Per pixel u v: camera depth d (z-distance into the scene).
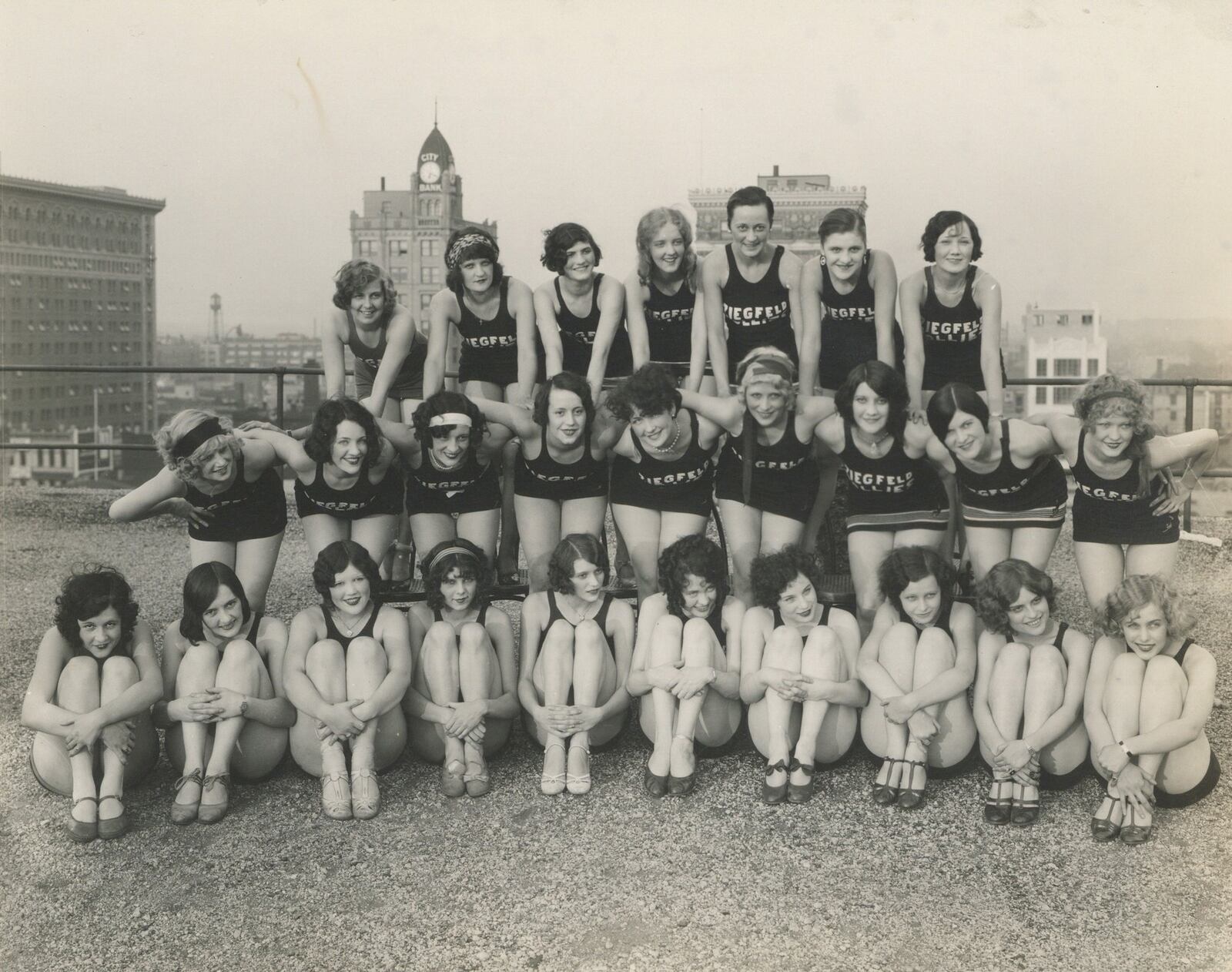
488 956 2.66
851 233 4.08
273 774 3.72
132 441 49.25
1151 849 3.13
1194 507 7.50
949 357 4.31
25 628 5.55
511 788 3.62
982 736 3.45
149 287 48.06
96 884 3.04
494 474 4.21
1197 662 3.35
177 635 3.68
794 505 4.04
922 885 2.95
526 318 4.40
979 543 3.88
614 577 4.67
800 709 3.64
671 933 2.74
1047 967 2.58
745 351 4.50
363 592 3.59
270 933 2.79
